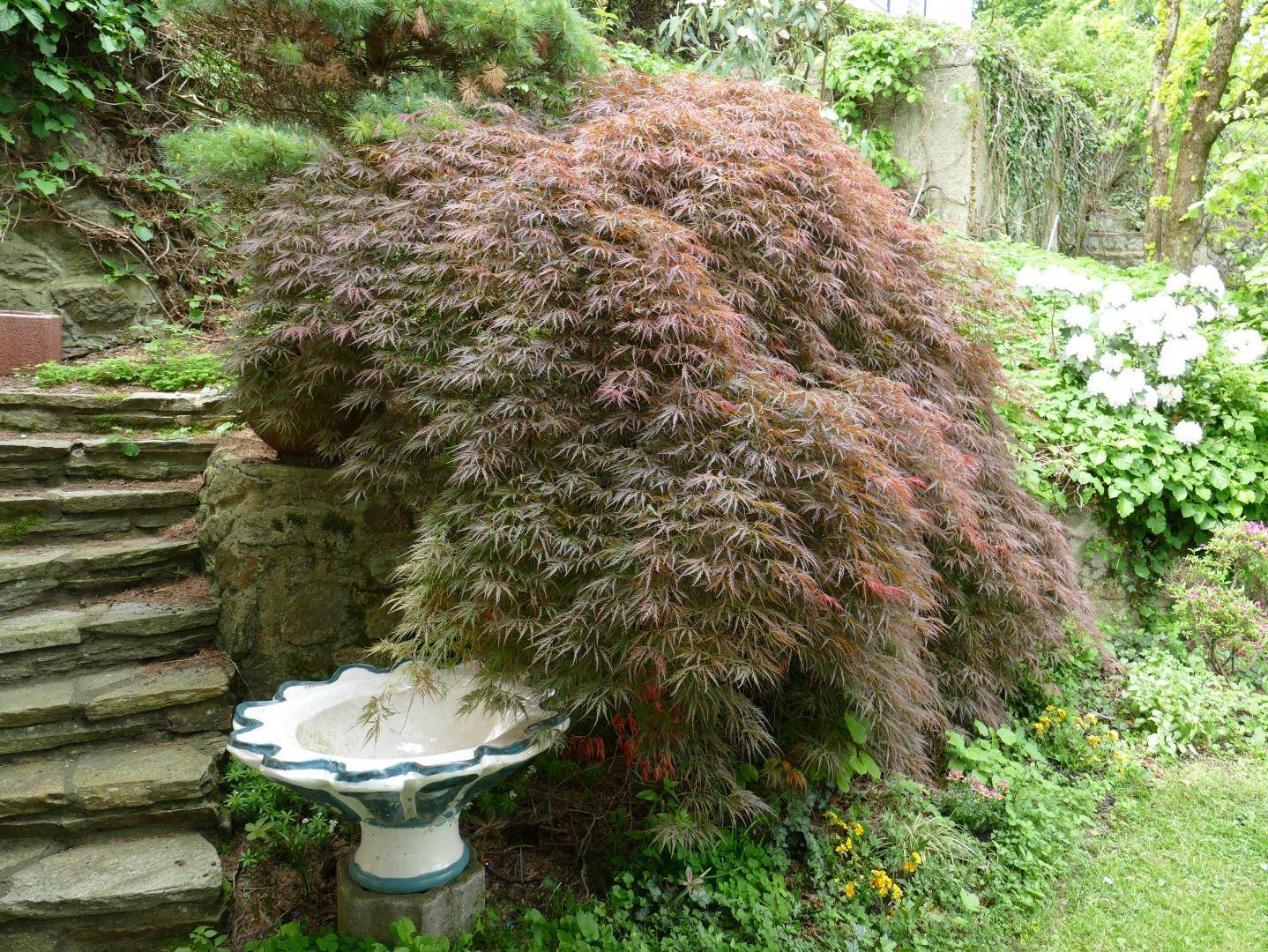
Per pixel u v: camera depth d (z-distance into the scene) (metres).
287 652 2.92
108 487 3.57
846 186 2.88
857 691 2.37
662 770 2.32
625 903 2.26
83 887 2.10
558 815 2.59
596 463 2.16
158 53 5.26
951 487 2.72
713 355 2.22
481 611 2.09
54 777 2.38
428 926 2.06
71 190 4.93
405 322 2.46
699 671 1.96
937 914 2.38
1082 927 2.46
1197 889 2.64
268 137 2.81
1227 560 4.13
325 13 3.02
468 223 2.44
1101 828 2.97
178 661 2.91
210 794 2.47
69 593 3.09
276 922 2.24
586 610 2.05
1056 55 9.60
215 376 4.30
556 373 2.23
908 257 3.31
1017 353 4.94
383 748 2.28
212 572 3.16
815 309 2.78
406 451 2.48
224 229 5.18
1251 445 4.61
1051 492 4.14
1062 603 3.48
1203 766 3.44
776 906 2.30
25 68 4.73
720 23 6.21
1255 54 6.77
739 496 2.00
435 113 2.92
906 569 2.33
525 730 2.10
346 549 2.98
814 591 2.05
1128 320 4.70
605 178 2.46
